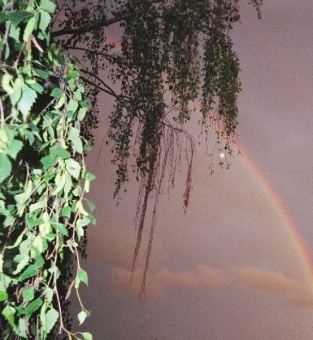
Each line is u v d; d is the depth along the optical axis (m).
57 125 1.81
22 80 1.55
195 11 5.08
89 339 1.75
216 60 5.01
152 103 5.40
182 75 5.06
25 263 1.68
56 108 1.79
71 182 1.75
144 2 5.20
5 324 1.80
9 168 1.49
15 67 1.56
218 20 5.07
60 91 1.79
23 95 1.56
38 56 1.83
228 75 5.06
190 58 5.06
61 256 1.79
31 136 1.61
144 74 5.39
